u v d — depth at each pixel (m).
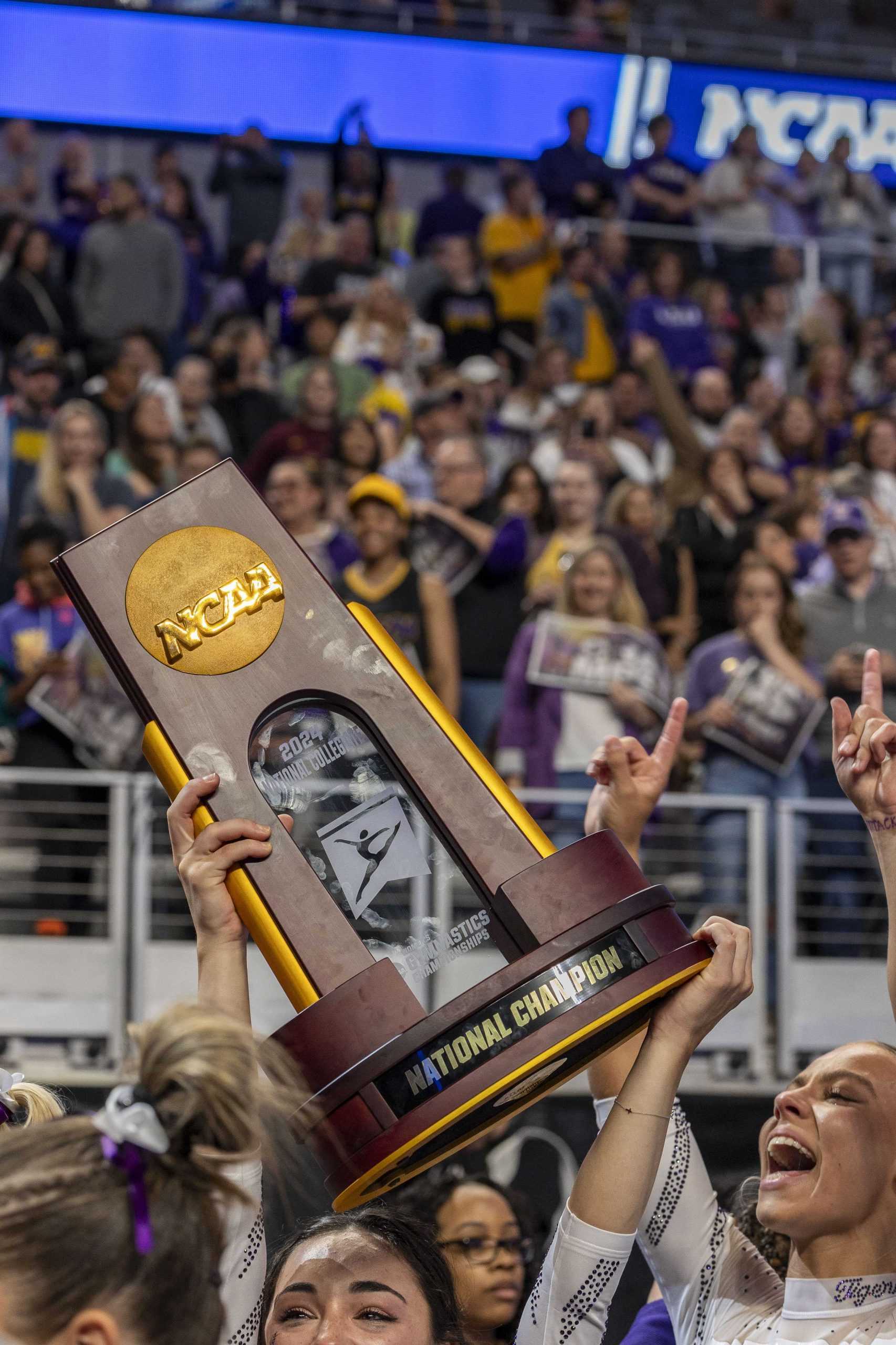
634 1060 1.37
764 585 4.49
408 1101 1.04
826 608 4.75
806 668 4.62
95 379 5.50
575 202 6.47
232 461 1.26
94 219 5.88
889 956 1.30
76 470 4.76
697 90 6.66
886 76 6.76
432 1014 1.06
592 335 6.08
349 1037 1.07
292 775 1.19
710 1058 4.14
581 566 4.34
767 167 6.78
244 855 1.13
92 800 4.15
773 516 5.33
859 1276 1.33
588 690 4.24
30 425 5.00
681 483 5.58
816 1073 1.37
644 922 1.12
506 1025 1.06
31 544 4.28
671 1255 1.43
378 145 6.41
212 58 6.16
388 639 1.21
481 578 4.66
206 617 1.20
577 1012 1.07
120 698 4.20
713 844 4.21
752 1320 1.39
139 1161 0.90
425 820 1.17
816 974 4.20
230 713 1.18
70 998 3.92
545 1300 1.24
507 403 5.83
